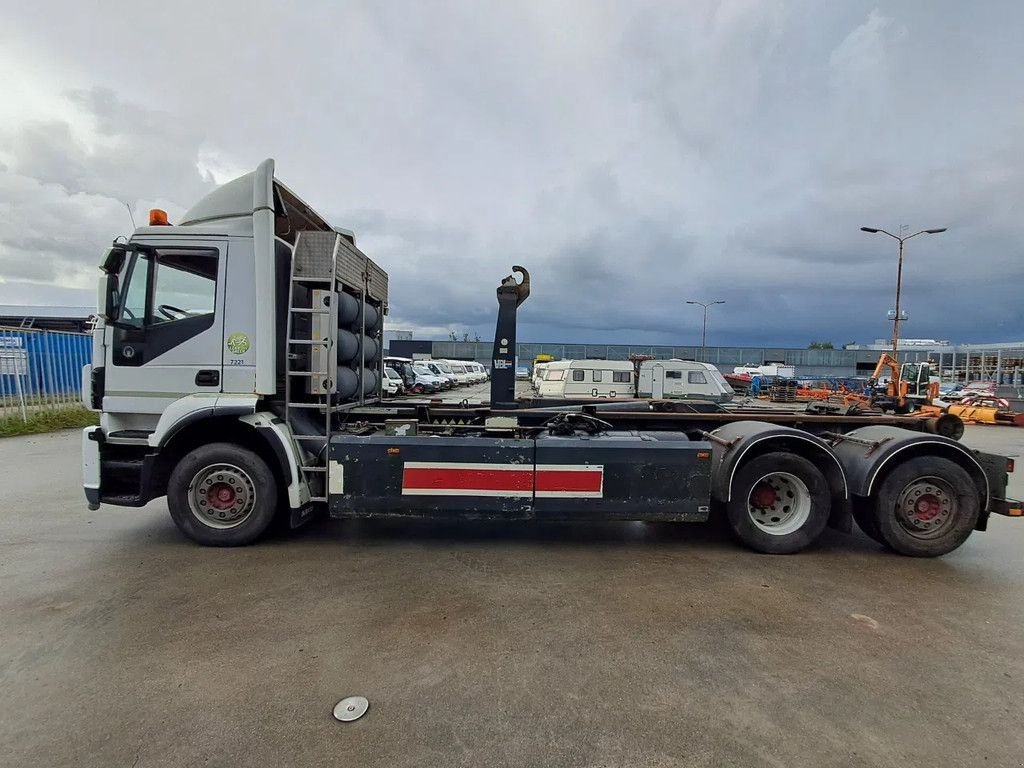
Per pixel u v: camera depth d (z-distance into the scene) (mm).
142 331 5164
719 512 5840
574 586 4426
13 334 14000
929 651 3471
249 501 5203
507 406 6598
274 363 5188
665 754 2498
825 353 72312
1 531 5730
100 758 2432
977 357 55344
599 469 5164
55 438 12875
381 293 7504
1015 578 4773
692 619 3869
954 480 5230
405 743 2549
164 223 5340
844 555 5352
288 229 5836
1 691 2914
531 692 2961
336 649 3375
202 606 3955
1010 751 2545
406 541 5504
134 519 6184
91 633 3545
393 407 6598
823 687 3053
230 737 2576
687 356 73000
